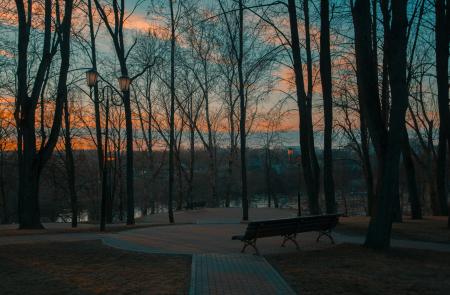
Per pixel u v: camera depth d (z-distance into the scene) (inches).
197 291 288.8
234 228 725.9
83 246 498.6
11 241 560.4
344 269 364.2
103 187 741.3
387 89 914.1
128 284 311.6
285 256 427.5
